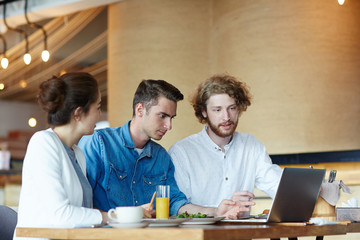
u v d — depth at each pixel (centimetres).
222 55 461
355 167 365
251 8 439
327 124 402
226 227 131
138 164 207
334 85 404
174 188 211
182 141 239
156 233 121
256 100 427
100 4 512
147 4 495
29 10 539
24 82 816
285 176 151
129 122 211
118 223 133
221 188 234
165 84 203
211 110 229
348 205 198
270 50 425
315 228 151
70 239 132
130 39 502
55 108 161
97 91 168
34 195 149
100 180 199
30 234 141
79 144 205
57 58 745
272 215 154
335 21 409
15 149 975
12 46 741
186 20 482
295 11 418
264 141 420
